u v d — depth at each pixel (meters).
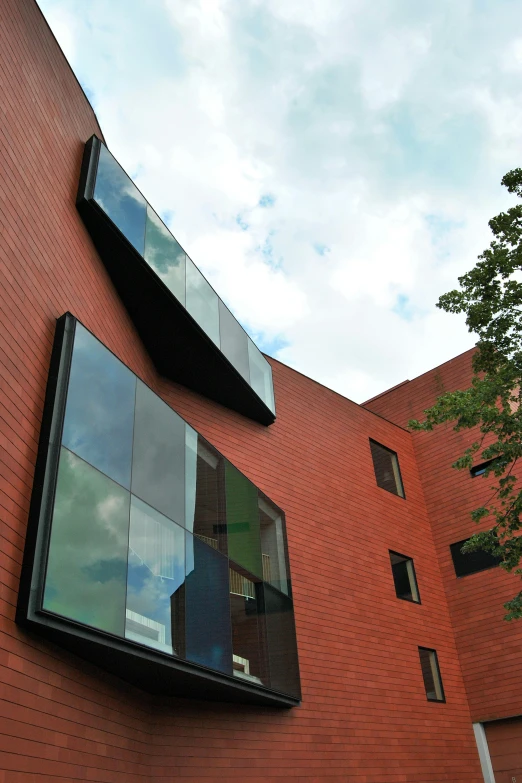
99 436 6.95
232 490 10.45
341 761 10.59
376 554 14.55
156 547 7.51
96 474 6.66
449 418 11.41
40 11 8.19
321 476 14.35
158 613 7.08
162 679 7.68
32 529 5.58
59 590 5.52
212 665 7.87
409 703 12.81
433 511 17.11
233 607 9.20
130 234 9.44
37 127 7.64
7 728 4.83
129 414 7.79
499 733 13.84
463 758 13.27
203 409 12.52
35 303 6.70
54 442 6.18
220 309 12.52
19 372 6.02
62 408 6.43
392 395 19.83
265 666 9.50
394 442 17.69
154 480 7.95
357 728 11.29
